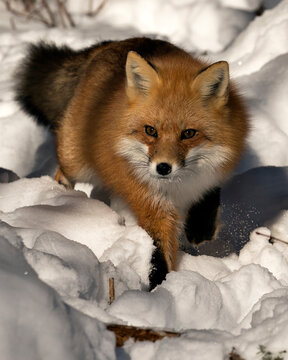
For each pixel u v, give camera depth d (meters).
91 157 9.76
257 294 6.72
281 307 5.64
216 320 6.39
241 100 9.23
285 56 13.63
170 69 8.69
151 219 8.79
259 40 14.57
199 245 9.53
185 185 8.72
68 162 10.70
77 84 11.16
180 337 5.29
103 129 9.02
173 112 8.20
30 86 12.48
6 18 18.95
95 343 4.80
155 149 8.13
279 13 14.98
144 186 8.59
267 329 5.35
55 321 4.61
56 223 8.19
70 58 11.91
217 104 8.40
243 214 10.10
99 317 5.43
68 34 17.36
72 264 6.30
